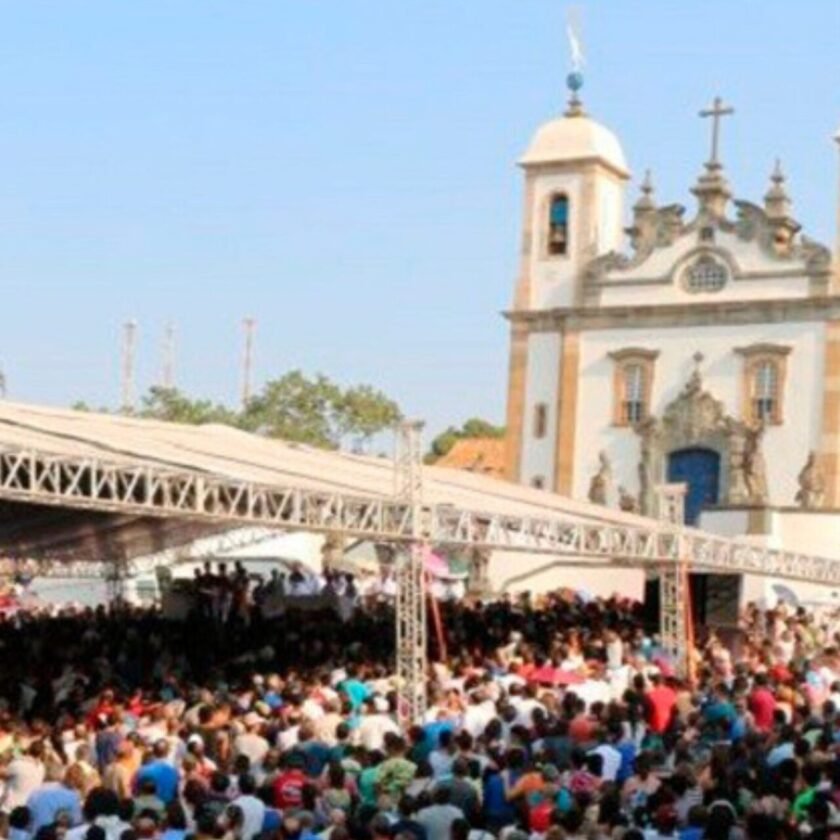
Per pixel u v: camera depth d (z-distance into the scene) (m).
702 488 75.06
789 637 43.16
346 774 20.58
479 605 44.47
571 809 17.97
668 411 76.00
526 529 34.59
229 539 56.03
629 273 77.69
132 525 44.03
